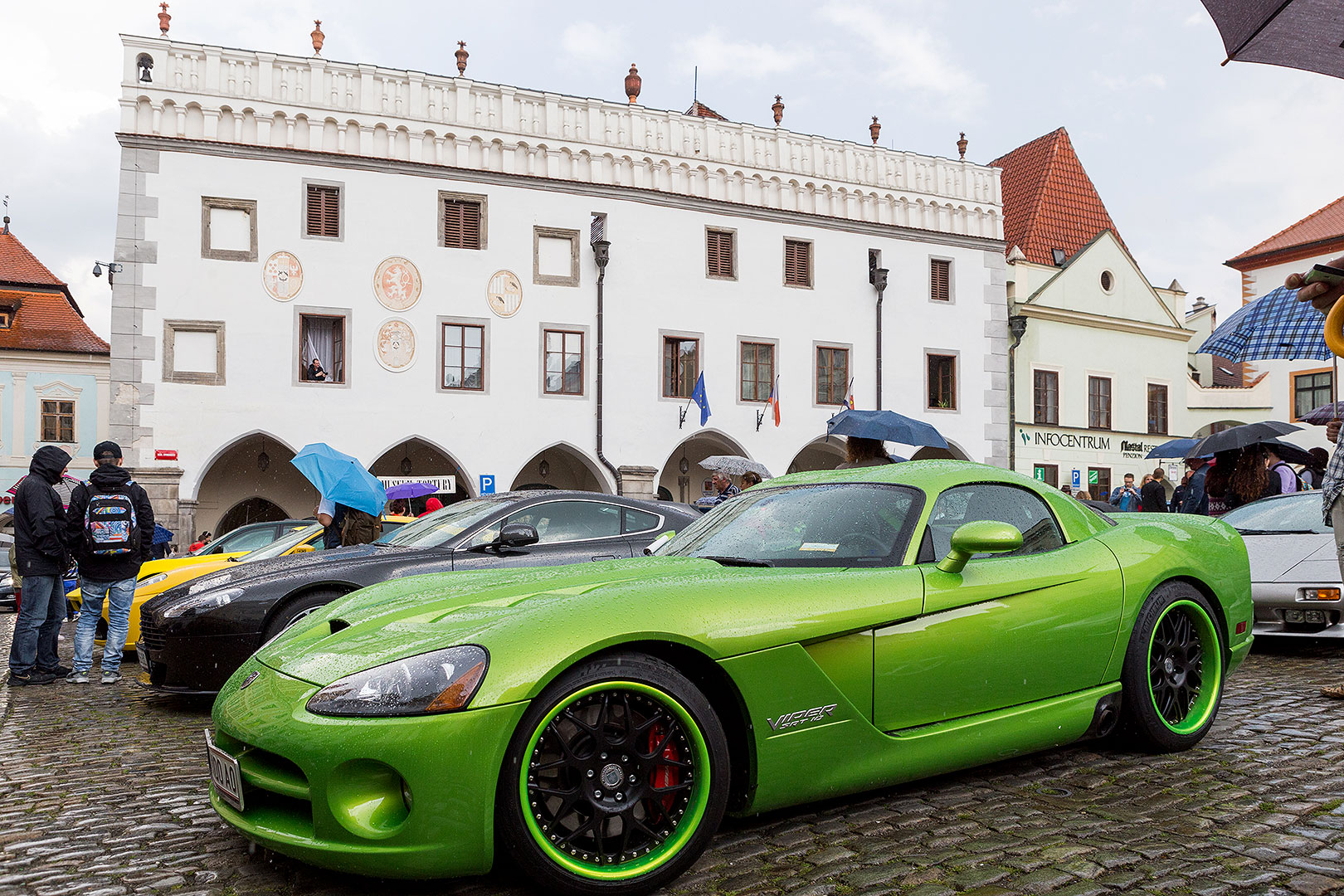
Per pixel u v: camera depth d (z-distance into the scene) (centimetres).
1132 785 365
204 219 2012
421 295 2144
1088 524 411
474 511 686
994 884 274
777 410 2433
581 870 263
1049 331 2845
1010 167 3338
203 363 2003
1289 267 3170
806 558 354
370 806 259
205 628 577
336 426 2072
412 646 278
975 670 342
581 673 270
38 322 3288
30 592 745
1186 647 417
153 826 354
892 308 2605
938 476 378
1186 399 3116
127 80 1981
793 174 2505
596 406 2261
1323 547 698
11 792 414
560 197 2266
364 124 2123
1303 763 391
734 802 301
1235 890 265
